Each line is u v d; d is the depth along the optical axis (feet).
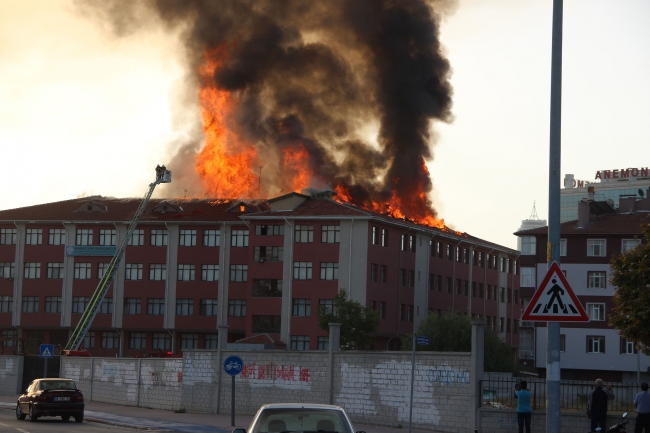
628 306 115.14
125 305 310.24
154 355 277.64
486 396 108.68
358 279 274.98
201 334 306.96
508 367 237.04
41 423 125.29
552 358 50.26
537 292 49.60
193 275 307.37
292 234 282.15
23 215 321.52
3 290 318.45
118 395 175.22
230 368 120.98
